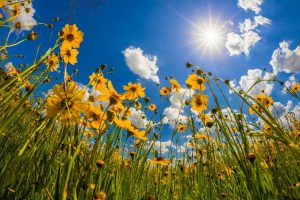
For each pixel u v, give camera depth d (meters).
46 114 0.19
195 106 0.42
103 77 0.30
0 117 0.23
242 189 0.33
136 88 0.36
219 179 0.39
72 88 0.20
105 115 0.22
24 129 0.23
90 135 0.26
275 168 0.29
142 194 0.35
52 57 0.30
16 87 0.24
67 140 0.19
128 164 0.33
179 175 0.47
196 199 0.40
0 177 0.20
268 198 0.26
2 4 0.30
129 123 0.25
